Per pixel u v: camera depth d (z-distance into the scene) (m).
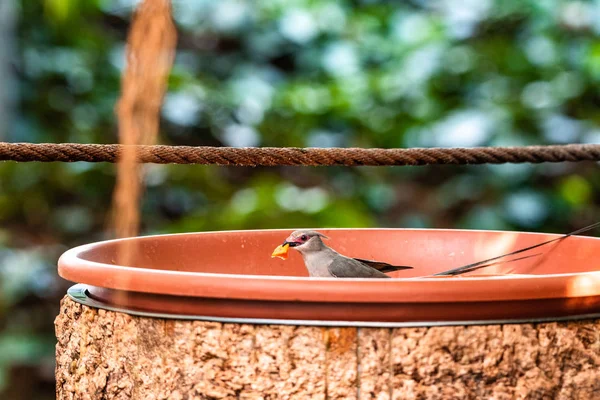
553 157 3.03
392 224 8.83
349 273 3.20
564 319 2.29
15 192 8.46
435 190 9.01
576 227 8.72
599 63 8.85
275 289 2.14
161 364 2.30
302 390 2.18
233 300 2.21
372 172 9.01
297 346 2.18
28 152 2.76
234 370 2.22
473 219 8.59
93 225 8.59
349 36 9.35
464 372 2.19
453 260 3.47
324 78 9.32
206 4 9.45
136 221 1.64
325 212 7.87
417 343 2.17
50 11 8.55
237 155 2.83
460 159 2.97
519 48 9.20
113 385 2.42
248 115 9.14
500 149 3.01
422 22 9.32
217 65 9.52
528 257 3.26
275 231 3.51
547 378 2.26
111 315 2.43
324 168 9.01
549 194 8.62
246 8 9.47
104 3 9.19
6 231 8.39
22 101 8.75
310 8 9.39
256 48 9.49
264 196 7.95
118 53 9.19
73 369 2.58
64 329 2.66
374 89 8.96
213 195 8.81
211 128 9.17
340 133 9.05
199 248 3.28
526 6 9.29
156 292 2.24
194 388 2.25
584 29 9.22
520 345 2.23
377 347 2.17
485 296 2.16
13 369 7.53
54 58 8.89
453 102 9.10
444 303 2.17
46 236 8.48
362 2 9.59
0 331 7.87
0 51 8.24
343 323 2.17
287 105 9.05
